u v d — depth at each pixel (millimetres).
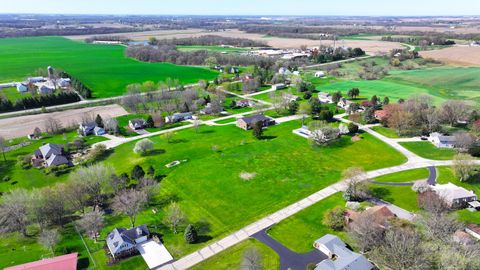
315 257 70250
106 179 96250
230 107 178875
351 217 78688
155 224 83562
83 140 136625
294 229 79625
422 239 67750
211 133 142375
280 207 88688
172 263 70438
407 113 134875
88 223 77500
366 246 69000
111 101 192875
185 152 123688
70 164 116250
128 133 144250
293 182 100875
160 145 130875
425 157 113438
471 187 94062
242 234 78750
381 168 107062
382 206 79938
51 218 83875
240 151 123312
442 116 137625
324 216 81812
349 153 118750
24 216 80812
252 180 102625
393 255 62312
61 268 66312
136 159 118938
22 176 109312
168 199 94562
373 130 138125
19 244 77938
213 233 79688
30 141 136750
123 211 84188
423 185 90500
